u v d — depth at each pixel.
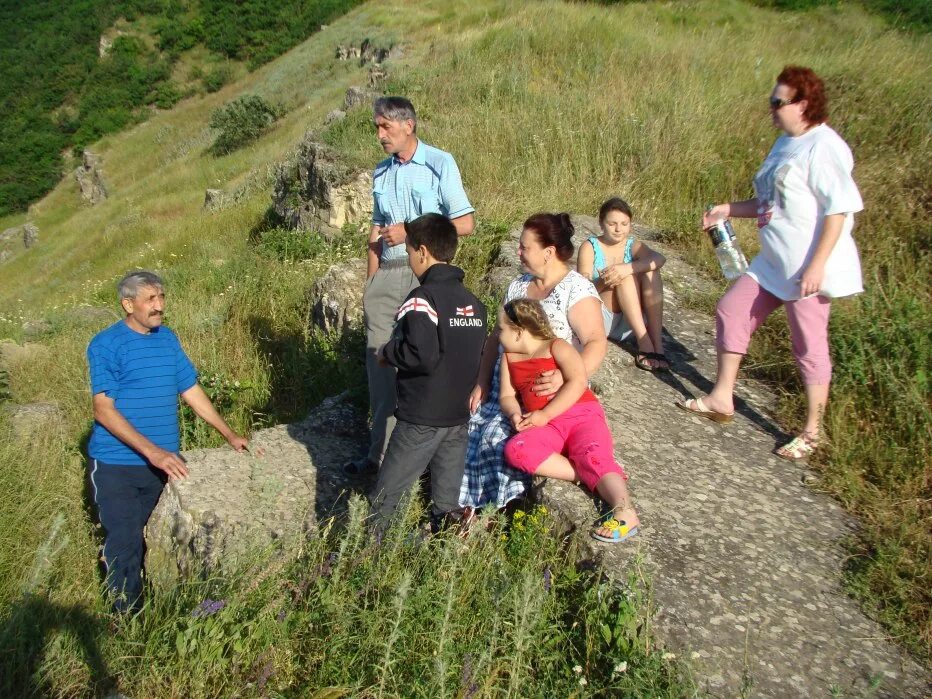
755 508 3.93
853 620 3.28
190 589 3.63
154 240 17.30
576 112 10.32
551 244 4.01
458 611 3.12
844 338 5.06
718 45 14.05
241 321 7.89
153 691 3.13
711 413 4.68
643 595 3.21
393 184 4.49
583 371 3.75
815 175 3.97
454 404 3.61
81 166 36.91
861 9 19.62
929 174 7.32
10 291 21.62
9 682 3.27
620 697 2.84
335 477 4.52
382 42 25.81
